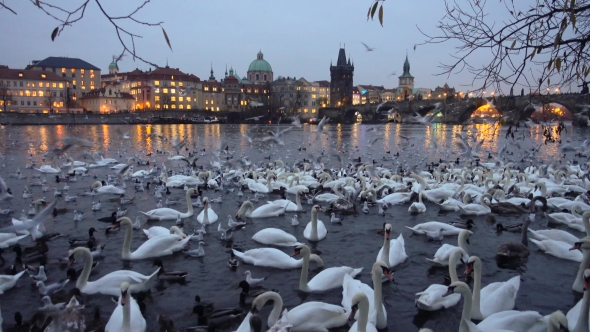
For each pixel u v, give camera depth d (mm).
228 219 17594
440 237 16000
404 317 10398
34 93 148500
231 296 11570
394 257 13430
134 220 18719
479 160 42406
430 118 29641
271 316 9211
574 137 64875
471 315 9352
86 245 15156
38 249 14992
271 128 116500
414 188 24250
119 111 149000
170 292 11812
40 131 93250
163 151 49219
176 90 161750
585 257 11570
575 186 24047
